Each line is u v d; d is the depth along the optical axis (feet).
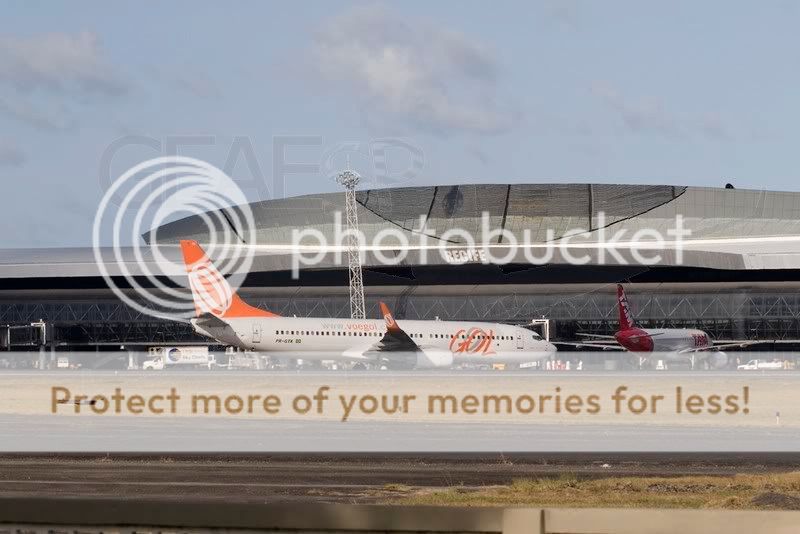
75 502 21.84
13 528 21.86
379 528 21.17
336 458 102.12
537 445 113.70
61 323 440.45
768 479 84.94
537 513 20.77
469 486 83.56
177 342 428.56
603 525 20.77
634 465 97.96
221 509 21.54
